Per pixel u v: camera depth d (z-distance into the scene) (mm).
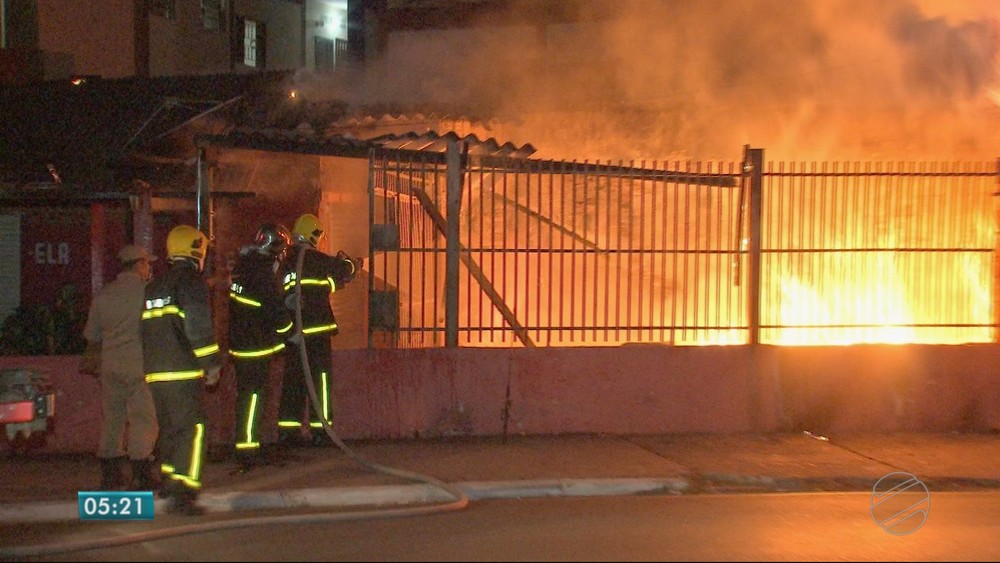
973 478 8383
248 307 8289
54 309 9859
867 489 8234
